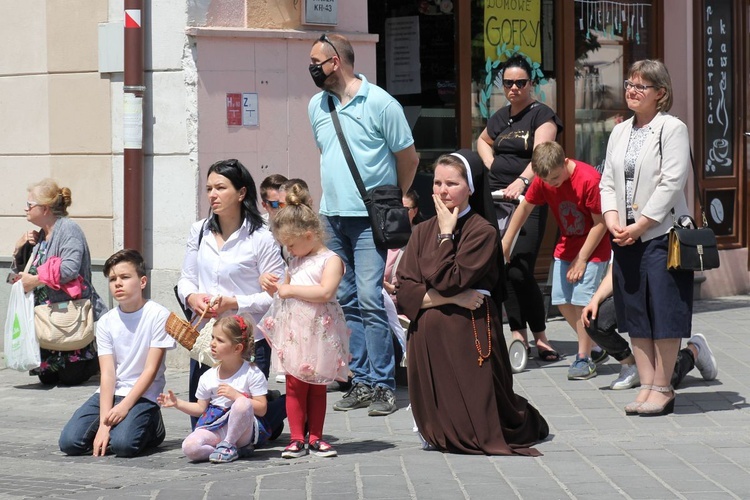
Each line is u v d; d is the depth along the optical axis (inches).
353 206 455.8
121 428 389.4
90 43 571.5
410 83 653.3
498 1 658.8
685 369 480.4
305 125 567.5
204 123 536.7
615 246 436.8
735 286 765.3
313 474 353.4
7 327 526.0
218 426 381.1
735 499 319.9
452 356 380.2
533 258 537.3
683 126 425.7
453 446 378.9
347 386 496.7
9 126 605.0
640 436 404.2
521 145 548.1
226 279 400.8
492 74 659.4
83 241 529.7
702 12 739.4
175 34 536.7
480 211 385.1
